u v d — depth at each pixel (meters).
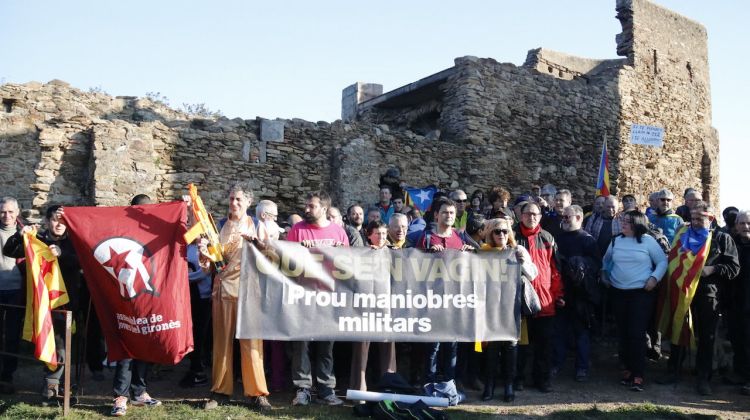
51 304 5.20
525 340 6.28
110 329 5.16
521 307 5.91
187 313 5.23
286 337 5.40
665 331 6.56
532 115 13.88
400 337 5.58
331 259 5.58
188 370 6.55
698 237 6.39
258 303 5.40
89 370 6.62
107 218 5.22
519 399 6.05
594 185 14.96
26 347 6.99
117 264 5.05
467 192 12.66
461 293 5.73
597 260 6.67
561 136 14.40
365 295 5.58
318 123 11.24
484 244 6.09
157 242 5.19
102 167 9.12
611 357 7.68
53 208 5.67
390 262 5.68
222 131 10.29
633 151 15.91
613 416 5.45
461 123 12.90
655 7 16.88
